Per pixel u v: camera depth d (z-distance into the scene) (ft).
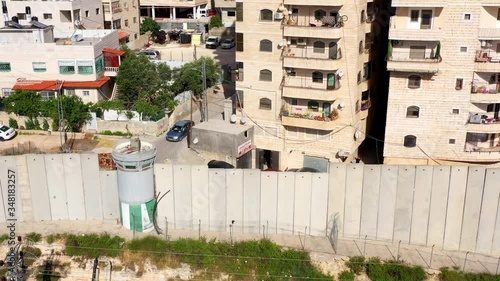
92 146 176.45
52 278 118.42
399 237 126.62
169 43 325.42
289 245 123.85
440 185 122.42
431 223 124.98
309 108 163.22
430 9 142.10
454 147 152.05
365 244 125.39
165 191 126.72
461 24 140.67
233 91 228.02
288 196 125.90
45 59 203.10
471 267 119.34
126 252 120.16
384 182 123.54
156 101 199.52
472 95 146.00
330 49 155.33
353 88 155.43
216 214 127.85
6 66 204.03
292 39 158.51
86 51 201.77
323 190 125.29
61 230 126.00
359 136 160.86
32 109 186.70
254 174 124.67
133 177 121.90
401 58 148.15
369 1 158.20
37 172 126.82
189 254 119.55
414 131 152.76
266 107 165.78
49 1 247.91
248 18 158.81
